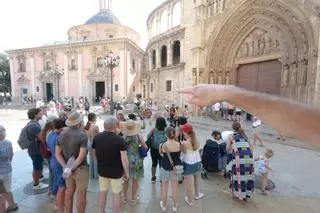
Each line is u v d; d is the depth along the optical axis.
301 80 13.45
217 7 17.92
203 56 19.02
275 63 16.25
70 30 44.34
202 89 0.94
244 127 13.74
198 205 4.81
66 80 39.66
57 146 4.06
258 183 5.95
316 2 12.17
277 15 15.02
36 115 5.55
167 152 4.54
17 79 43.34
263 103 0.81
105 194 4.14
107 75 36.53
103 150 3.98
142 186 5.76
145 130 13.40
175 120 10.76
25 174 6.53
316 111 0.74
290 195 5.30
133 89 39.12
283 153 8.90
